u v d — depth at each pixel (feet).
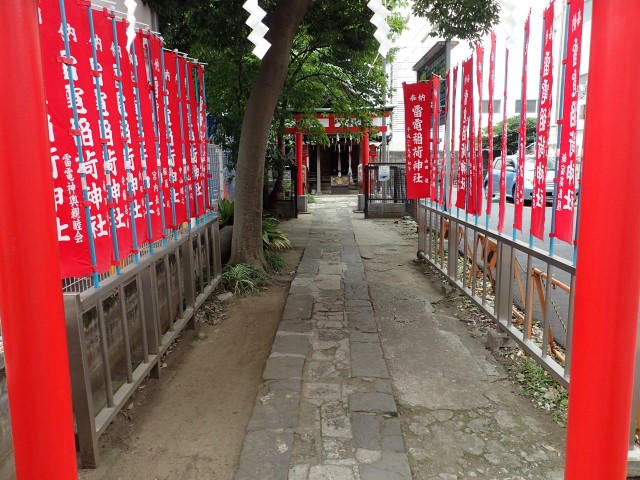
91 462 9.12
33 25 4.46
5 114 4.36
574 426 4.84
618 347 4.54
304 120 39.37
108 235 10.25
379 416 10.37
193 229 16.75
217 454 9.61
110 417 9.74
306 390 11.54
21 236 4.47
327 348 13.96
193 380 12.78
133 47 11.85
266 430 9.85
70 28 9.16
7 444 7.91
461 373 12.60
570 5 9.84
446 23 22.41
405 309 17.78
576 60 9.61
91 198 9.65
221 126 31.96
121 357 12.31
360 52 30.09
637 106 4.27
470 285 18.84
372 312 17.13
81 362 8.70
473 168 16.57
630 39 4.20
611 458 4.69
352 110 37.42
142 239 12.19
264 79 21.30
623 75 4.24
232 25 23.66
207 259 18.62
